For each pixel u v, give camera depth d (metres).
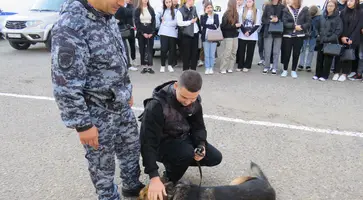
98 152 2.17
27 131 4.01
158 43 7.74
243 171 3.11
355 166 3.19
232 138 3.79
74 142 3.71
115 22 2.10
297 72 7.32
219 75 6.96
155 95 2.48
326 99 5.30
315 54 9.72
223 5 7.94
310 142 3.69
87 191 2.81
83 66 1.84
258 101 5.17
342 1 6.70
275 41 6.85
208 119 4.37
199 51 7.79
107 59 1.95
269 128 4.08
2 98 5.27
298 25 6.50
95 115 2.05
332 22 6.18
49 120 4.36
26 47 10.34
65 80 1.79
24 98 5.29
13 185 2.88
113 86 2.03
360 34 6.34
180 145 2.62
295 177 3.01
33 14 9.67
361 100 5.27
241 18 6.98
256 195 2.27
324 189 2.83
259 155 3.40
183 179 2.77
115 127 2.19
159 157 2.69
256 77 6.79
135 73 7.05
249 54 7.20
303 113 4.63
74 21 1.80
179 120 2.55
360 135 3.88
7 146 3.61
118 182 2.91
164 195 2.25
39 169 3.14
